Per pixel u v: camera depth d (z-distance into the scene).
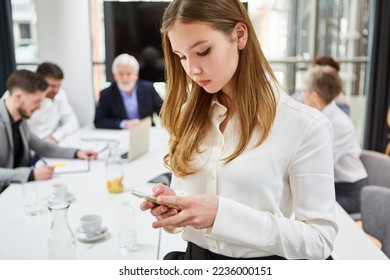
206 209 0.84
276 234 0.85
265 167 0.89
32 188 1.60
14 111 2.31
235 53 0.88
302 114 0.89
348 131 2.26
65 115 3.53
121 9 3.94
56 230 1.14
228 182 0.92
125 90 3.53
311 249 0.85
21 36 4.23
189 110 1.03
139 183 1.96
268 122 0.89
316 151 0.87
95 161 2.37
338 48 4.56
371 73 4.13
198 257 1.03
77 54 4.04
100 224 1.39
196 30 0.82
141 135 2.45
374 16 4.00
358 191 2.25
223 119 0.99
